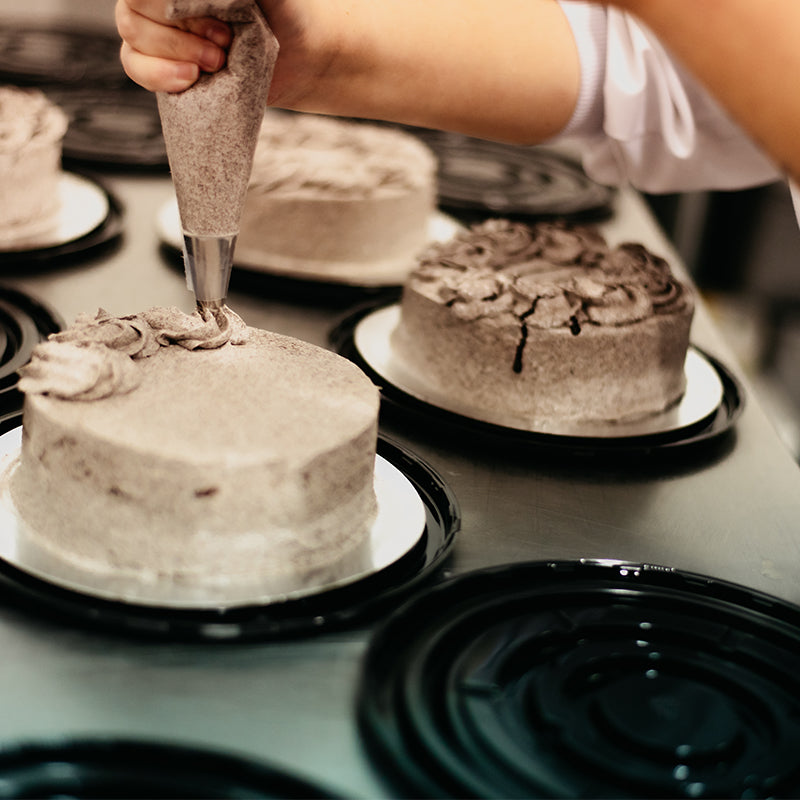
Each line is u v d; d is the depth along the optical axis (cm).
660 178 108
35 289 96
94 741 46
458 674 54
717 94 51
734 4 48
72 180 124
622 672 56
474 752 48
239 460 56
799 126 48
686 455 83
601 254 98
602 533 70
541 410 85
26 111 110
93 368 59
